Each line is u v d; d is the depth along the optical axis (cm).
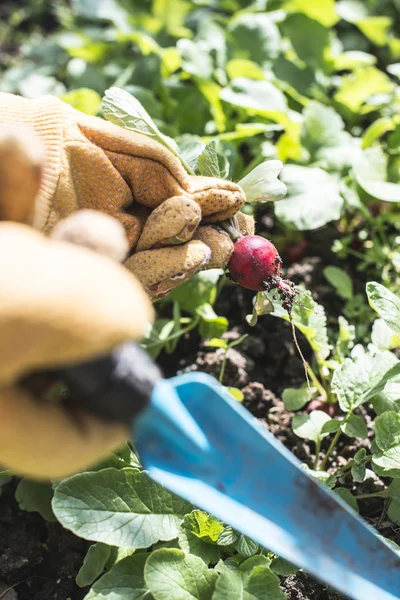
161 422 52
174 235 57
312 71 99
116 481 62
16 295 44
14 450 47
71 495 61
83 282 44
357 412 74
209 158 62
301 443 72
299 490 55
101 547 63
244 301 84
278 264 61
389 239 88
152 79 95
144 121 61
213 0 115
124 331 45
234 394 72
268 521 54
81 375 47
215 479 54
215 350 80
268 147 91
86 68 99
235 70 93
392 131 94
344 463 71
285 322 81
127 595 60
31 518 70
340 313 84
